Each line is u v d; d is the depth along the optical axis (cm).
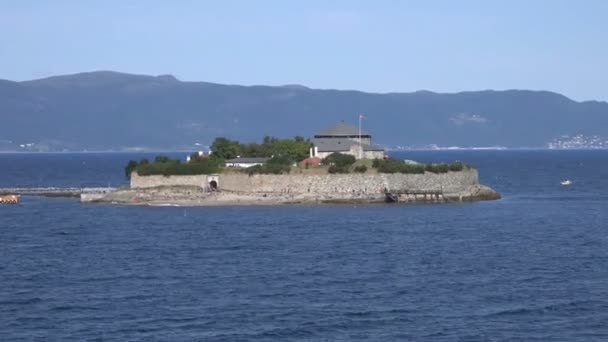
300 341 18850
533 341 18825
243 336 19162
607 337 19075
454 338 19025
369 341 18838
